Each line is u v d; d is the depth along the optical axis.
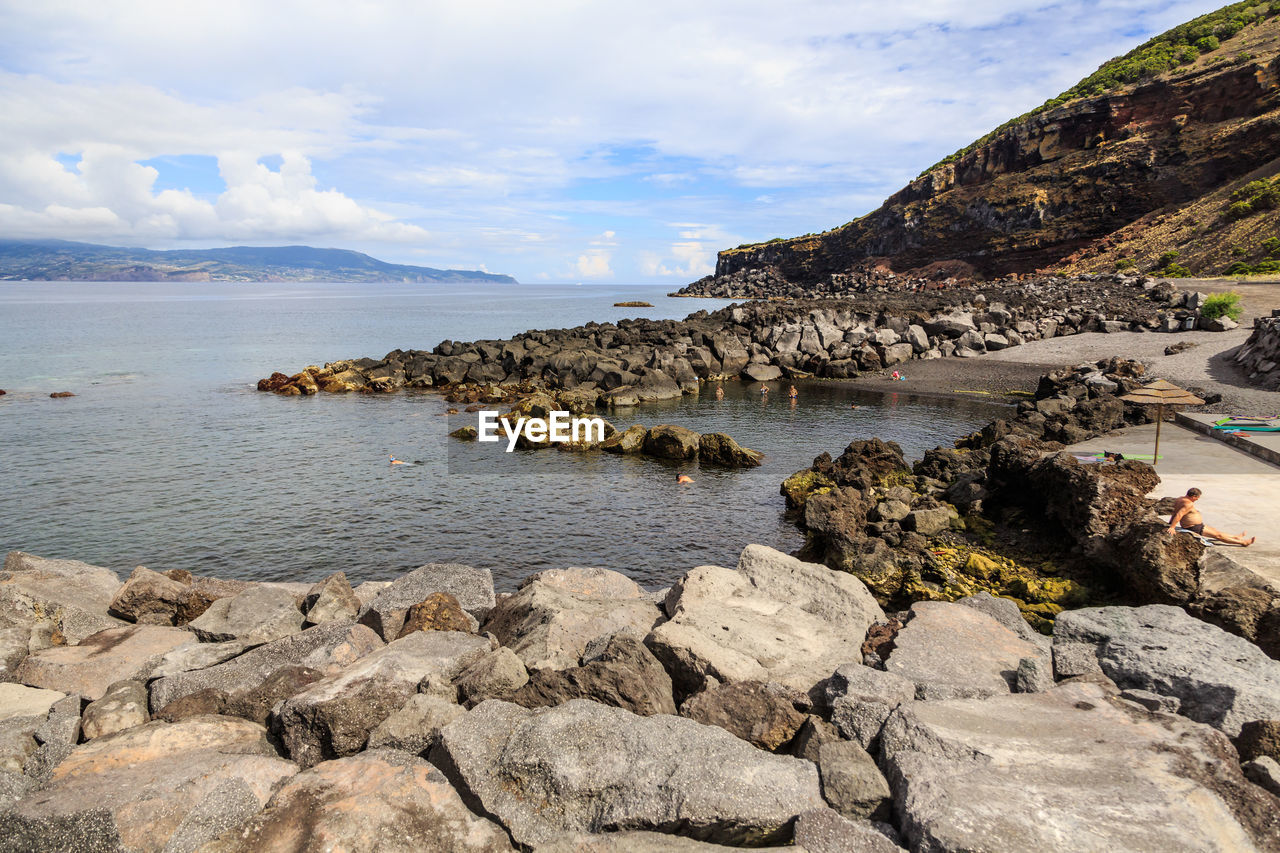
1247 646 9.12
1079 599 16.98
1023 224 153.75
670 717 7.98
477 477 33.44
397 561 22.91
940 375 64.12
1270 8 159.50
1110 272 121.69
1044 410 37.66
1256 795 6.12
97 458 35.69
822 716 8.62
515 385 59.44
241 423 45.22
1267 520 17.86
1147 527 15.05
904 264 177.62
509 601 13.33
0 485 30.67
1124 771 6.50
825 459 31.67
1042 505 22.12
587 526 26.53
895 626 11.30
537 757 7.18
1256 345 47.16
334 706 8.16
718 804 6.50
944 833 5.77
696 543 24.83
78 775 7.44
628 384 57.91
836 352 70.31
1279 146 124.62
